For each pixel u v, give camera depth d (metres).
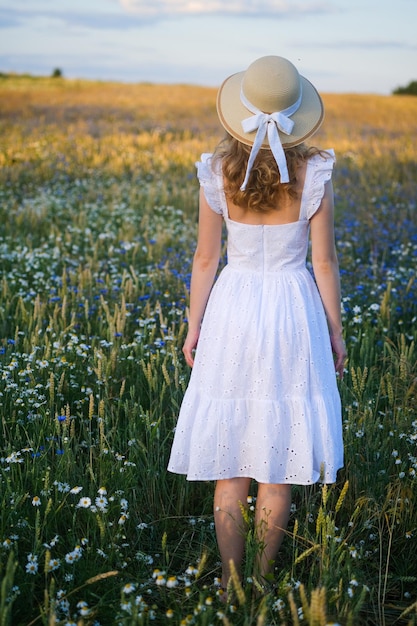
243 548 2.85
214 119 22.38
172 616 2.46
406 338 5.01
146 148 15.21
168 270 5.94
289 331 2.73
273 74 2.66
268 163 2.67
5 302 5.51
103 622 2.58
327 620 2.21
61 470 3.12
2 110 23.58
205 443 2.76
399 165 12.91
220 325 2.79
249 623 2.38
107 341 4.60
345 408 3.58
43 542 2.88
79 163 13.05
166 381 3.63
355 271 6.25
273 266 2.80
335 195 10.00
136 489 3.25
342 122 22.20
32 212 8.36
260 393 2.72
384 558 3.04
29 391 3.62
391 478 3.33
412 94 46.34
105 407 3.70
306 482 2.70
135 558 2.88
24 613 2.57
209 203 2.81
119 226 8.36
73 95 32.31
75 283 5.90
